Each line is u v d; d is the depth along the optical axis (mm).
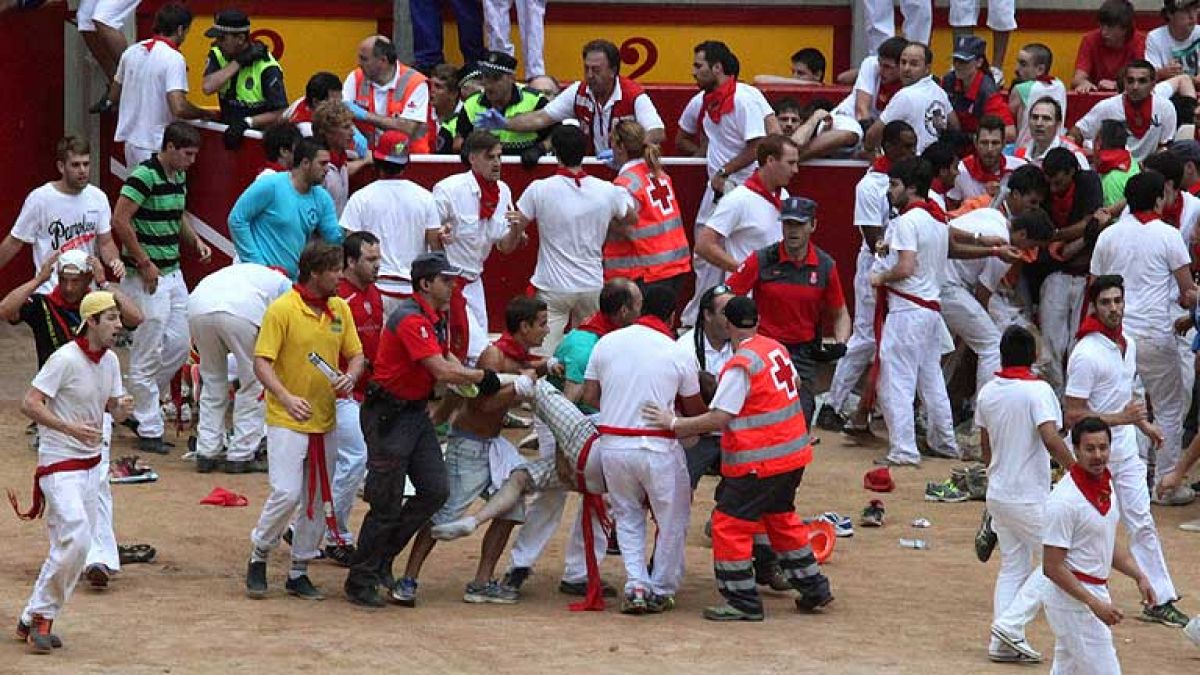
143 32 79125
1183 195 59688
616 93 65625
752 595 44062
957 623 44406
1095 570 37688
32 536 50562
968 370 64812
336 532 47906
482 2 75625
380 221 57250
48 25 78688
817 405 66125
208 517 52844
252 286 56188
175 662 39562
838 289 51562
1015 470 41938
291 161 57312
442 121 67875
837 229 68000
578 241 59594
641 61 81000
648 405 44000
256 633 41969
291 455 44125
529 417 65688
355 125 64938
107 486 45844
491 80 66375
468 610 44812
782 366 43938
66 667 39031
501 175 64875
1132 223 56656
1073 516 37344
